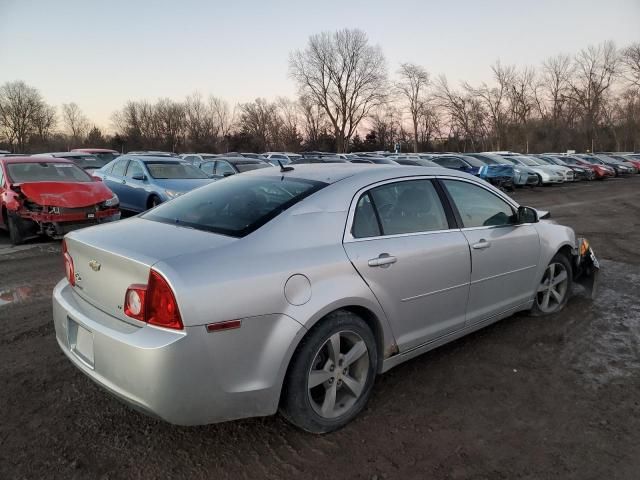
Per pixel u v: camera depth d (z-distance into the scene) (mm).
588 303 5074
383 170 3398
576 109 71812
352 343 2895
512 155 29297
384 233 3127
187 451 2646
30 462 2543
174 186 10180
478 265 3652
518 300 4195
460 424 2914
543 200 17828
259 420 2947
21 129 85125
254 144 77438
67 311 2773
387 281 3004
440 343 3525
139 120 84812
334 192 3031
